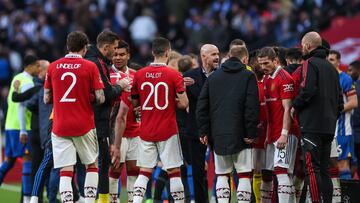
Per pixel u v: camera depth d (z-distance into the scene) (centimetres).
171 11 6938
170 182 3014
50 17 7012
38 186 3145
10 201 4012
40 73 3597
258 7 6309
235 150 2911
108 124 3005
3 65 6575
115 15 6925
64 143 2870
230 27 6019
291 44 5425
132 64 3553
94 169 2914
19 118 3709
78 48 2889
